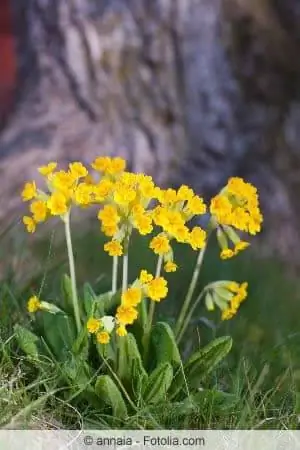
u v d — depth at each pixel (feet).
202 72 7.86
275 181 8.25
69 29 7.84
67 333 4.60
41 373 4.56
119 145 7.86
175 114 7.89
